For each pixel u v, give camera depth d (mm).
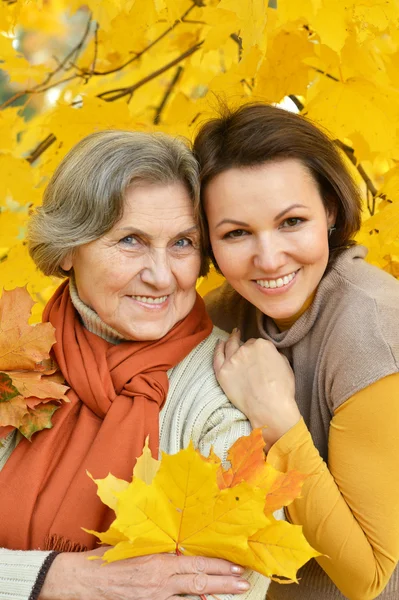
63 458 1780
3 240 2129
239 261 1796
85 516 1714
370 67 1865
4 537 1741
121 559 1537
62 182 1773
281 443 1736
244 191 1726
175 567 1566
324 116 1919
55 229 1773
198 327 1974
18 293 1802
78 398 1849
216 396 1833
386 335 1706
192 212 1793
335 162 1808
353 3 1736
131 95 2148
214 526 1466
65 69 2143
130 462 1740
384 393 1704
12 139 2068
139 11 2047
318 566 1978
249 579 1656
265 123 1729
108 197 1703
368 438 1725
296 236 1760
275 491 1534
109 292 1800
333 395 1778
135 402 1796
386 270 2152
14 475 1774
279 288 1804
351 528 1718
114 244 1762
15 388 1731
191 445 1388
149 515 1438
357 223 1904
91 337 1893
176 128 2053
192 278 1854
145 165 1708
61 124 2010
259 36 1780
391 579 1960
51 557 1650
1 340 1783
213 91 1989
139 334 1837
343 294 1812
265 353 1845
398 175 2002
